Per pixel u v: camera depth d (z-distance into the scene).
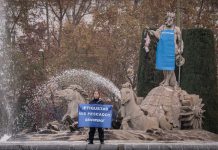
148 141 34.84
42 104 55.66
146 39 41.94
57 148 30.77
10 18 76.62
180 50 41.62
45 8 80.88
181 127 40.25
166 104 39.88
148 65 52.78
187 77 53.25
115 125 38.88
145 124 38.00
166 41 41.03
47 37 80.12
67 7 81.50
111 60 74.44
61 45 77.75
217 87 54.19
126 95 38.34
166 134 37.06
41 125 56.28
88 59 76.19
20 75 70.38
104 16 76.44
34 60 74.81
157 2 73.69
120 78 74.19
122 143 32.19
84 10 82.50
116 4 77.00
